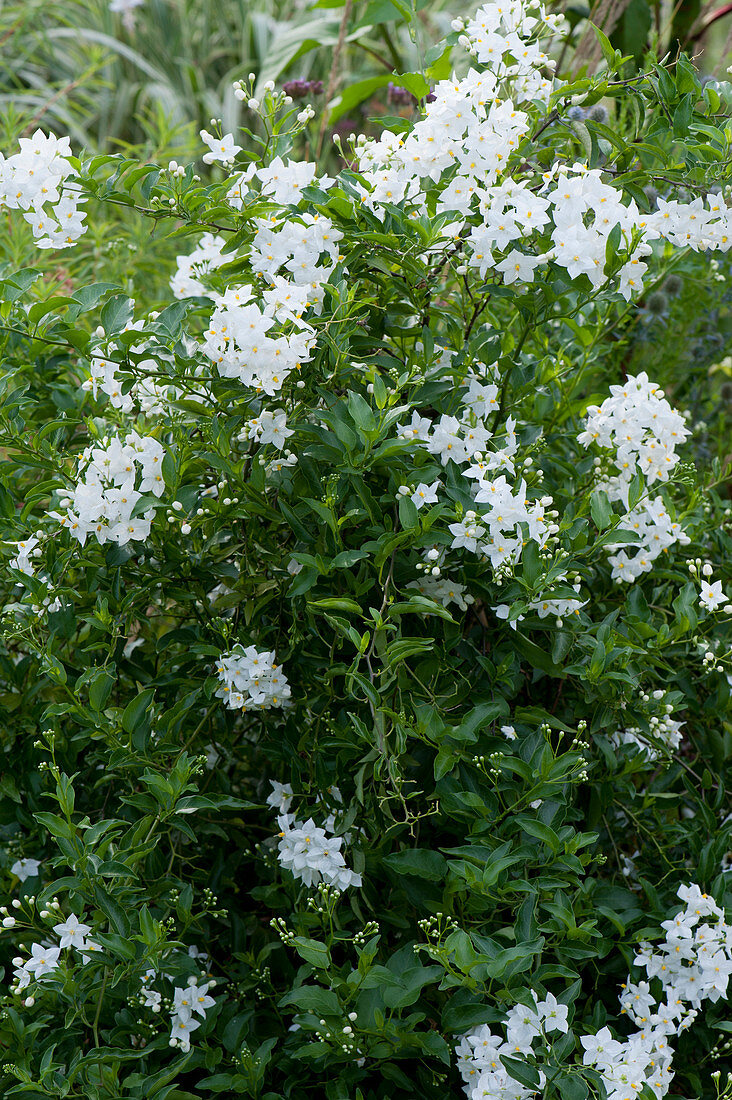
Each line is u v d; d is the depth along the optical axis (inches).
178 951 74.9
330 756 79.7
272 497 83.4
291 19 277.9
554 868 71.6
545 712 75.0
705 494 97.0
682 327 124.8
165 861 82.2
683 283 121.6
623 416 82.7
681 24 144.7
